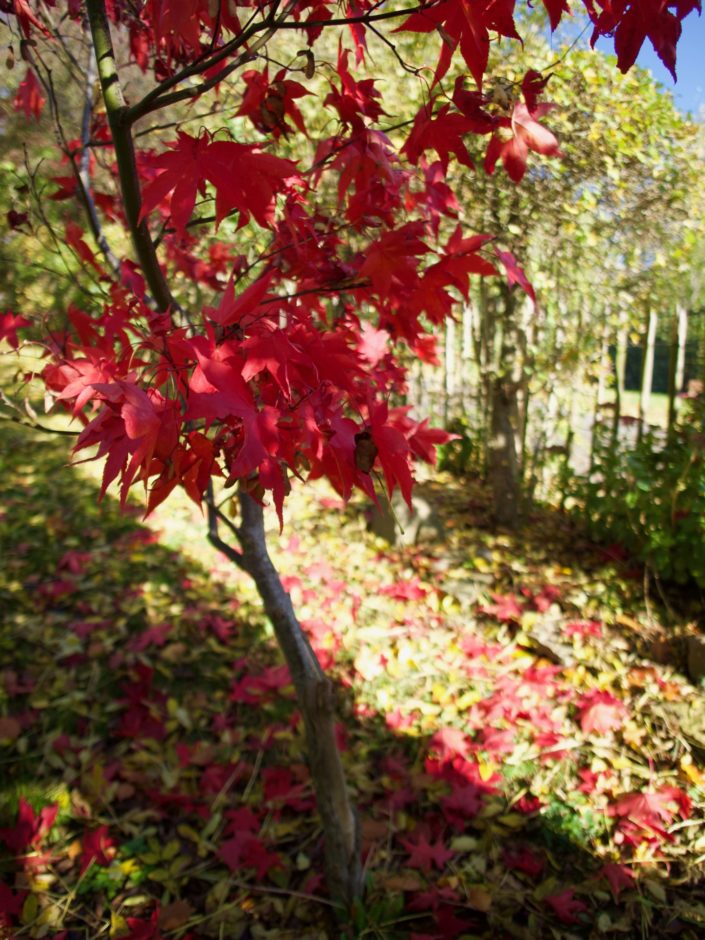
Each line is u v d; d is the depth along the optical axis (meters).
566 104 3.26
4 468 4.54
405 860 2.03
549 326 4.32
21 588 3.19
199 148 0.93
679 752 2.40
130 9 1.49
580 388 4.50
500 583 3.48
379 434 0.88
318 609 3.17
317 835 2.11
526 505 4.37
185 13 0.83
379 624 3.10
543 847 2.07
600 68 3.39
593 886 1.95
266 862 1.94
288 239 1.36
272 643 2.95
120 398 0.75
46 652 2.79
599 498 3.89
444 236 3.50
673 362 3.63
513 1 0.82
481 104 1.05
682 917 1.87
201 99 2.67
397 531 3.84
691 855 2.05
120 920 1.82
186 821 2.14
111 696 2.59
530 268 3.63
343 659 2.84
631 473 3.58
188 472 0.89
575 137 3.41
